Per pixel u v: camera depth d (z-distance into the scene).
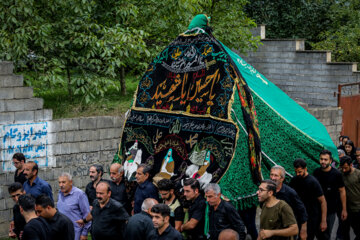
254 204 7.80
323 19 20.98
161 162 8.32
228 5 15.23
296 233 6.26
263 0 20.31
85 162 10.19
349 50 19.22
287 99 9.57
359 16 20.36
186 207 7.27
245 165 7.77
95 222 6.84
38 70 11.26
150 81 9.05
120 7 12.03
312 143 9.16
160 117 8.62
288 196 6.92
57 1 11.47
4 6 10.78
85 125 10.11
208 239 6.50
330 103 16.53
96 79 11.20
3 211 9.13
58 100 11.93
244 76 8.99
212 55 8.29
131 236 6.16
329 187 8.24
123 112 11.09
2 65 9.00
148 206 6.29
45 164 9.64
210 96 8.04
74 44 11.60
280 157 8.77
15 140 9.23
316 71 16.78
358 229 8.71
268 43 17.67
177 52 8.83
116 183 8.23
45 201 5.96
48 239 5.96
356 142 15.42
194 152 7.91
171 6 12.41
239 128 7.77
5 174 9.15
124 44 11.43
